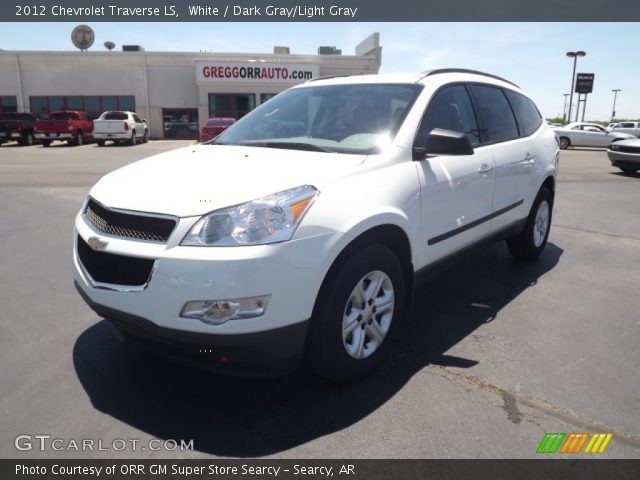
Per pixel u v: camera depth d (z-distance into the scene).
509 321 3.89
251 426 2.58
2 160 16.58
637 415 2.69
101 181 3.10
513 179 4.55
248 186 2.60
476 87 4.33
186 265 2.38
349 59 33.38
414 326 3.79
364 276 2.83
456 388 2.93
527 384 2.98
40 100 32.28
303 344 2.61
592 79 41.97
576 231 6.96
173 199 2.56
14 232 6.49
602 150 26.72
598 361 3.27
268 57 33.34
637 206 8.88
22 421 2.59
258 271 2.39
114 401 2.78
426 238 3.38
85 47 34.25
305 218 2.54
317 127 3.59
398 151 3.21
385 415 2.67
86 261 2.84
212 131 23.11
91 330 3.65
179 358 2.69
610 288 4.66
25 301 4.20
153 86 32.78
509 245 5.36
